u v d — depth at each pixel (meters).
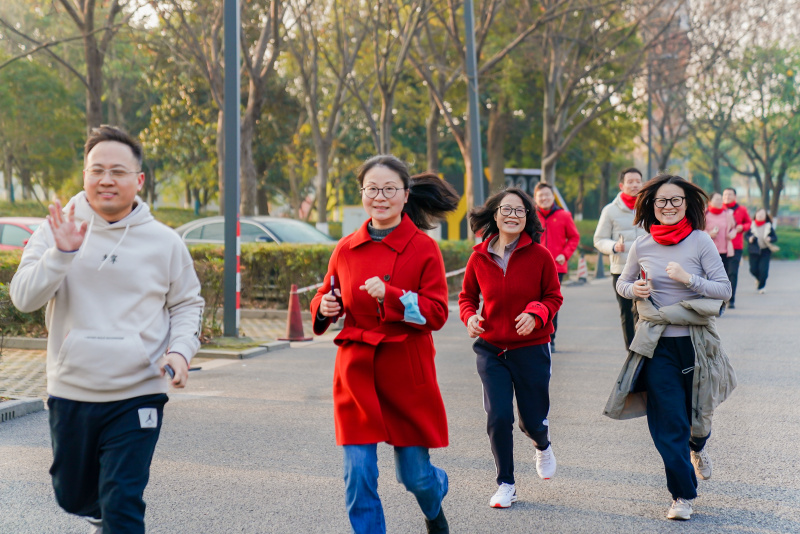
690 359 4.62
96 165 3.27
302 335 11.96
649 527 4.45
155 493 5.05
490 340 4.87
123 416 3.27
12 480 5.30
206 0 22.16
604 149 37.12
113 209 3.31
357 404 3.67
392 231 3.83
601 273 27.16
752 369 9.27
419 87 35.84
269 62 22.14
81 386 3.24
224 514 4.67
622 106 32.50
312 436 6.43
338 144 39.53
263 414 7.18
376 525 3.62
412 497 5.00
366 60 30.59
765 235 19.20
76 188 48.88
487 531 4.40
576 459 5.78
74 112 42.38
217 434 6.48
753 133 46.31
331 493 5.05
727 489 5.10
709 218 14.73
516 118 37.34
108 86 40.97
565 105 27.31
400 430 3.74
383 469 5.59
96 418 3.25
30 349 10.90
